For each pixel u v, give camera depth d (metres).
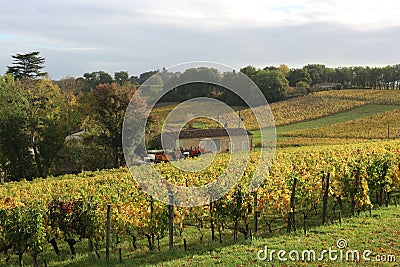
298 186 11.27
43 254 10.29
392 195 14.47
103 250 10.26
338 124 57.88
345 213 12.01
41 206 9.98
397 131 51.72
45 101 32.50
